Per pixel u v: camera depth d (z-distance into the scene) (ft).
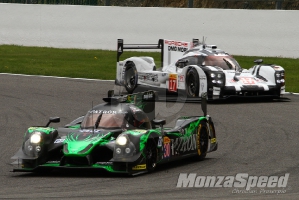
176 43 141.38
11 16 228.63
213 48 139.03
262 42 190.60
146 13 207.51
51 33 223.51
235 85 126.41
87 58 201.05
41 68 181.68
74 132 69.67
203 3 240.94
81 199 54.85
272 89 128.36
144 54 204.85
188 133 75.25
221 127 100.94
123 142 64.90
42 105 123.65
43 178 66.08
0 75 168.45
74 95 136.05
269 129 98.84
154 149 68.80
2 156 80.48
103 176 66.39
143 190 58.85
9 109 119.55
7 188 60.85
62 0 232.12
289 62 182.09
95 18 216.13
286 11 186.29
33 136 68.23
